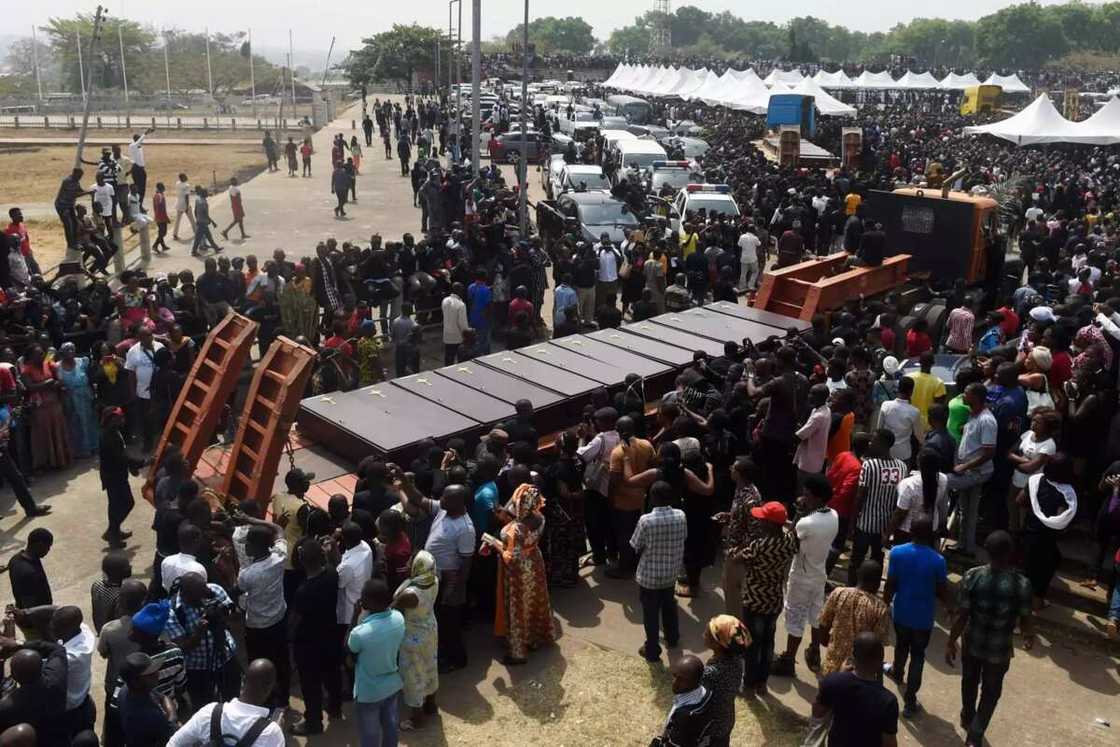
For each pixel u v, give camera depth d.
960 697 8.12
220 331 10.73
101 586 7.66
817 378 11.72
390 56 92.31
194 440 10.00
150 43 128.00
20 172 39.72
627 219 24.30
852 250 18.59
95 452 13.30
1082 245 19.27
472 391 11.46
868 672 5.90
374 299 17.31
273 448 9.12
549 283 23.28
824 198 26.31
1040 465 9.09
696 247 20.50
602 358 12.76
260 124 59.69
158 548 8.73
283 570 7.79
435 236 19.11
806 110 44.97
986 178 32.03
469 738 7.62
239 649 8.66
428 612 7.47
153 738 6.06
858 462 9.40
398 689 7.02
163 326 14.59
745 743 7.53
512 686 8.32
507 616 8.59
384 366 16.70
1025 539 8.98
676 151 38.56
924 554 7.58
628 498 9.77
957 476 9.52
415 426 10.30
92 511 11.70
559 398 11.28
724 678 6.25
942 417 9.54
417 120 50.62
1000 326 13.94
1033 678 8.43
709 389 11.30
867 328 14.31
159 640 6.87
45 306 14.30
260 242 25.92
